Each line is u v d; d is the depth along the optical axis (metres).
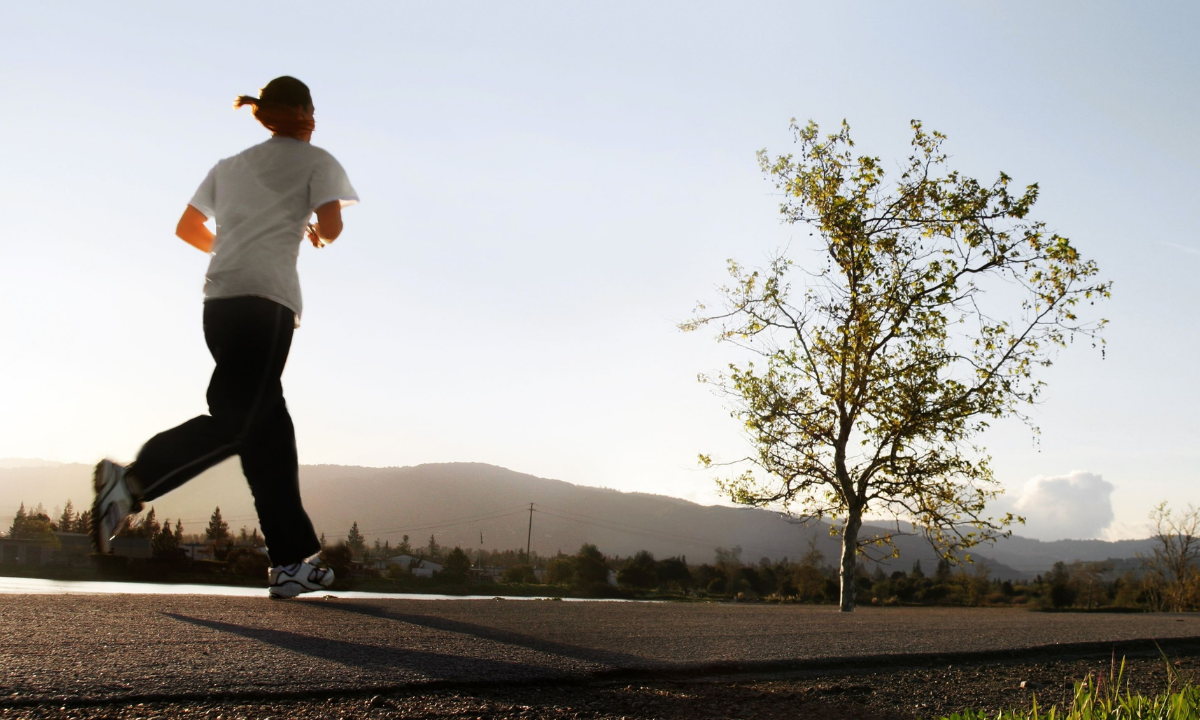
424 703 1.96
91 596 3.53
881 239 14.36
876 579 73.44
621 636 3.47
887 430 13.84
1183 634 4.96
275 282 3.16
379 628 3.09
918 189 14.30
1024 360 13.79
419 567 68.44
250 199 3.26
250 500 3.71
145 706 1.70
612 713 2.08
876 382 14.07
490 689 2.20
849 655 3.27
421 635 2.99
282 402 3.52
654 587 86.69
